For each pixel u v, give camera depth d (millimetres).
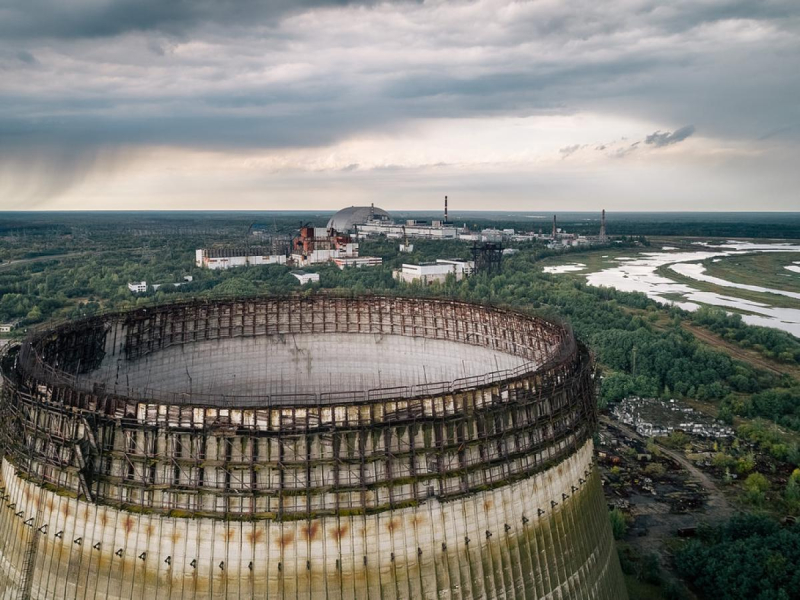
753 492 127438
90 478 64500
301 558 61062
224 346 129375
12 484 72500
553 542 71750
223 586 60469
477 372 128500
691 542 106062
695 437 163125
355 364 135750
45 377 76250
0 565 70438
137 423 64312
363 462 63656
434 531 64438
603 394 191375
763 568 94000
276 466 62438
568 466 76562
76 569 63594
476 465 68062
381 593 61906
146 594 61156
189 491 62156
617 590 82875
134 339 117375
